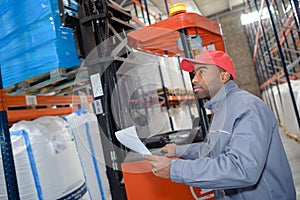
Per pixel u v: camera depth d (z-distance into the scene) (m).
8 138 1.60
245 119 1.22
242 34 12.66
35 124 1.85
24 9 1.77
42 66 1.71
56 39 1.67
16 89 2.03
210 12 12.59
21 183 1.65
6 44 1.89
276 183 1.33
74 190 1.90
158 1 8.30
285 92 5.92
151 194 1.49
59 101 2.39
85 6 1.63
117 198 1.57
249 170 1.12
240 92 1.39
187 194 1.54
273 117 1.37
